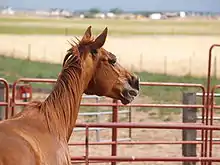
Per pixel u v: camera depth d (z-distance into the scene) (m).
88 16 182.38
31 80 9.41
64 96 5.63
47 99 5.61
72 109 5.67
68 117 5.62
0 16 166.50
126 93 6.16
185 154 11.37
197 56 43.94
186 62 40.84
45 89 22.83
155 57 43.56
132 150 13.92
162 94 23.55
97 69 5.98
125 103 6.21
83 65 5.79
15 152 4.61
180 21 146.00
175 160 8.00
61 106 5.60
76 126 7.28
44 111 5.47
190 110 11.30
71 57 5.76
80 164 12.27
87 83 5.91
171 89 26.27
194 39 59.69
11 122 5.12
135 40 57.22
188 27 103.50
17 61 38.84
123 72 6.18
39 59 42.47
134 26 103.38
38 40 56.12
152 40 57.66
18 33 71.88
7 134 4.82
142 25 109.75
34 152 4.80
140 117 17.92
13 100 9.30
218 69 37.34
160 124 7.37
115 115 10.36
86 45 5.87
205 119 10.98
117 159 7.96
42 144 5.08
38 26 96.44
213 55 44.50
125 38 59.91
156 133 15.91
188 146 11.35
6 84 9.20
